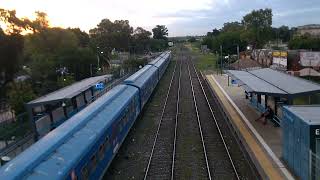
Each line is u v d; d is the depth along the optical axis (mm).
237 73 39969
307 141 16891
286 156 20375
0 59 43625
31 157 13984
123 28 118875
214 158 23078
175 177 20172
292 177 18562
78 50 61531
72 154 15406
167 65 95000
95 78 46781
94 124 19703
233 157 23297
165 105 41656
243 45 109438
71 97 29391
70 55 60250
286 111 20281
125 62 84750
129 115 28375
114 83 55031
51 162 14117
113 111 23547
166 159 23125
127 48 118938
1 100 43625
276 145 23766
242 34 109562
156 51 173500
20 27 46375
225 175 20312
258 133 26703
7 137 26375
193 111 38031
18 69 46281
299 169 18141
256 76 37375
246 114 33500
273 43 158125
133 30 131500
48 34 59000
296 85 29484
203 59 118562
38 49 58000
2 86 44406
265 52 78375
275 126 28516
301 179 17875
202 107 40281
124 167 21984
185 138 27812
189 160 22797
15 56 45312
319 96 28484
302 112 19203
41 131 26547
